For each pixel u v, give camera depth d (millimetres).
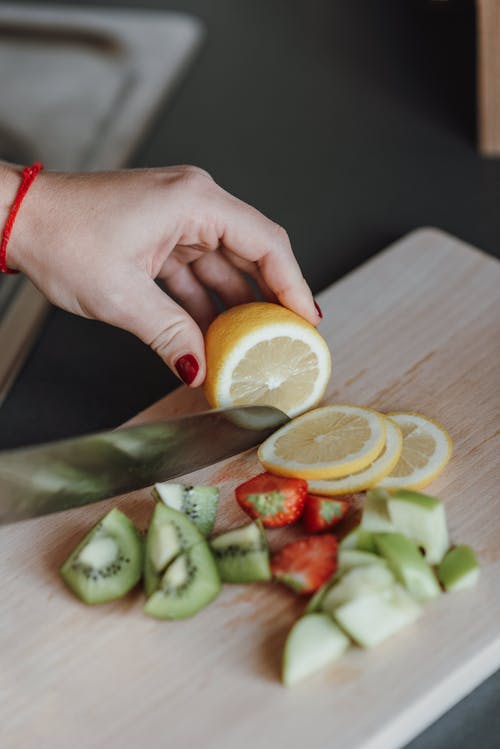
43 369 696
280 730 517
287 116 830
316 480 586
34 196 612
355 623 525
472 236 735
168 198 609
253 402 617
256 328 600
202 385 641
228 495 604
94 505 604
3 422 669
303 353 612
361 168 788
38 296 721
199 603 552
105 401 676
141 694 534
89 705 533
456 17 885
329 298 696
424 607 543
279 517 578
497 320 674
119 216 605
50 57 894
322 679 526
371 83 842
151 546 565
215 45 889
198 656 542
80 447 557
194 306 693
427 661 528
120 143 814
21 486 558
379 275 705
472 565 547
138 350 703
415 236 722
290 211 768
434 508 549
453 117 810
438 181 771
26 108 851
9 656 551
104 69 875
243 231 622
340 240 747
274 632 547
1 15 923
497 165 775
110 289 604
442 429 607
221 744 516
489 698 539
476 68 840
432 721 531
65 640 554
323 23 896
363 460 582
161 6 922
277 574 551
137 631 554
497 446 610
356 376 655
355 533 559
